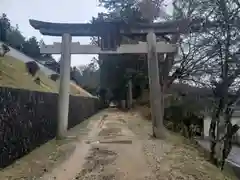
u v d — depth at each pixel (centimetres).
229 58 953
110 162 724
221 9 963
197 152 992
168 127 1589
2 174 568
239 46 938
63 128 1114
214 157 976
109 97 5594
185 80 1477
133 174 601
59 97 1113
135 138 1163
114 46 1118
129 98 3803
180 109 1546
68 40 1129
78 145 992
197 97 1363
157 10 1752
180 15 1298
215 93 1038
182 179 569
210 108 1218
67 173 613
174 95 1659
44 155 795
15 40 3069
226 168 1090
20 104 756
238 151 1739
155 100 1127
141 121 2119
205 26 1077
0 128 611
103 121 2202
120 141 1084
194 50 1273
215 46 1031
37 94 933
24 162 691
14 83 1137
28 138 819
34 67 1745
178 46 1241
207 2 1064
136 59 2817
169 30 1142
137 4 2109
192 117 1485
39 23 1119
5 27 2505
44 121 1019
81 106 2177
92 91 5419
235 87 991
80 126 1788
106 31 1112
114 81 3984
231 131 992
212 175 649
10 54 1716
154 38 1134
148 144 987
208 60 1155
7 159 644
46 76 2077
